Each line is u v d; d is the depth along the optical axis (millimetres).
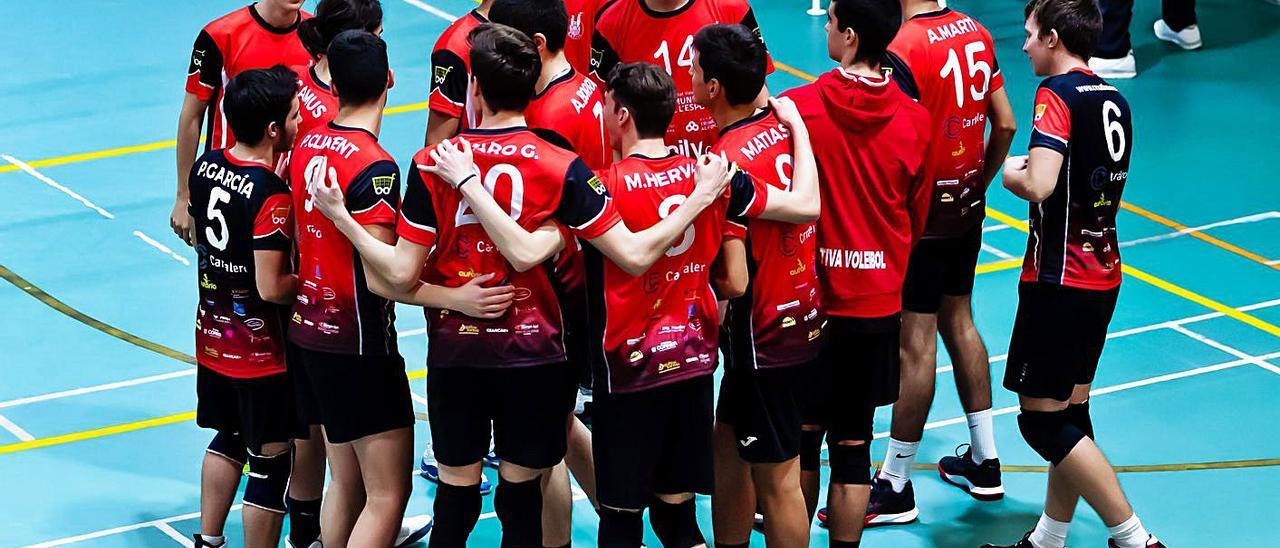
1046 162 8461
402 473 8125
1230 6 23625
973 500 10281
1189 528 9844
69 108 18531
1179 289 13852
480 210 7172
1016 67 20609
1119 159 8734
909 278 9664
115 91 19234
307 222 7793
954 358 10203
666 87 7426
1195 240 15000
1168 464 10703
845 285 8359
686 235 7492
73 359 12203
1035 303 8836
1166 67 20625
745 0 9750
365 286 7766
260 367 8367
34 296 13359
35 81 19500
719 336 8141
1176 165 17031
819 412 8672
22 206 15453
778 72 20312
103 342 12523
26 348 12352
